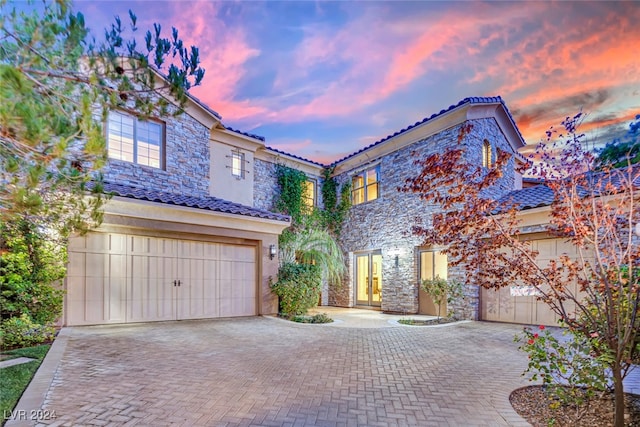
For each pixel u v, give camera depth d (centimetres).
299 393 469
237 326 1007
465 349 743
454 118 1257
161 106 366
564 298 425
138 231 1016
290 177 1683
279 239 1503
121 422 369
